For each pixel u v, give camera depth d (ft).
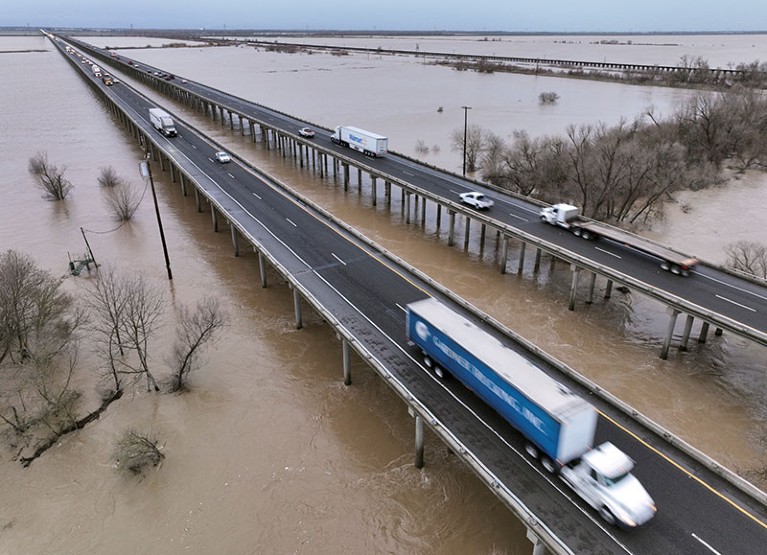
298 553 75.25
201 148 258.37
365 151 236.63
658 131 271.08
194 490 85.30
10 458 91.15
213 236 185.06
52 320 120.78
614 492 64.85
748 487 67.67
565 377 90.58
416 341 94.89
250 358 117.29
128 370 112.16
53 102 455.22
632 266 129.90
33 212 209.67
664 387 107.65
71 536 78.23
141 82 563.07
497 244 173.88
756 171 252.62
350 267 131.23
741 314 107.45
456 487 84.64
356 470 88.69
